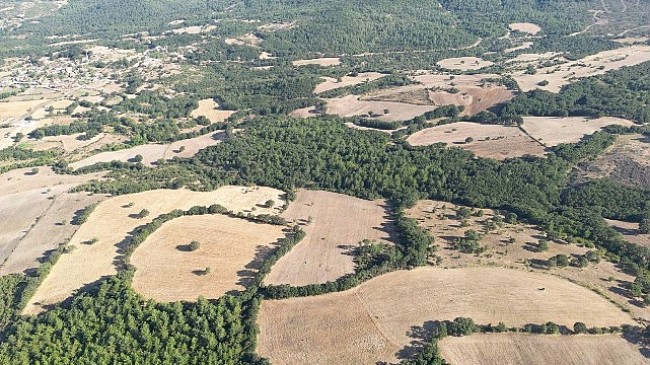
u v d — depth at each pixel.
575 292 194.38
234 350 178.00
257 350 178.75
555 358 170.38
